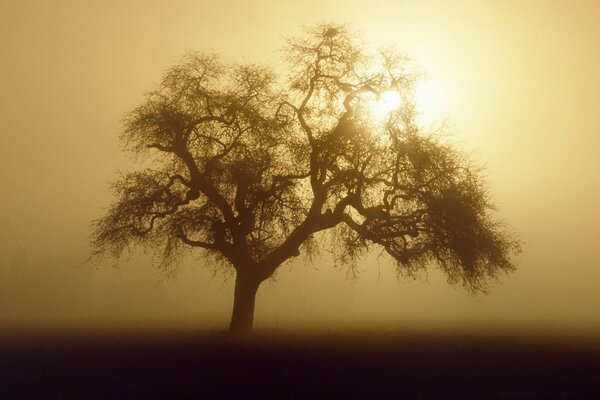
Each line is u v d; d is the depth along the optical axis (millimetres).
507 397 24344
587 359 34250
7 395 24547
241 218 46906
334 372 29125
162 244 47438
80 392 24875
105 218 46438
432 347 39469
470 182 47469
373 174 47625
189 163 46938
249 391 24906
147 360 33000
